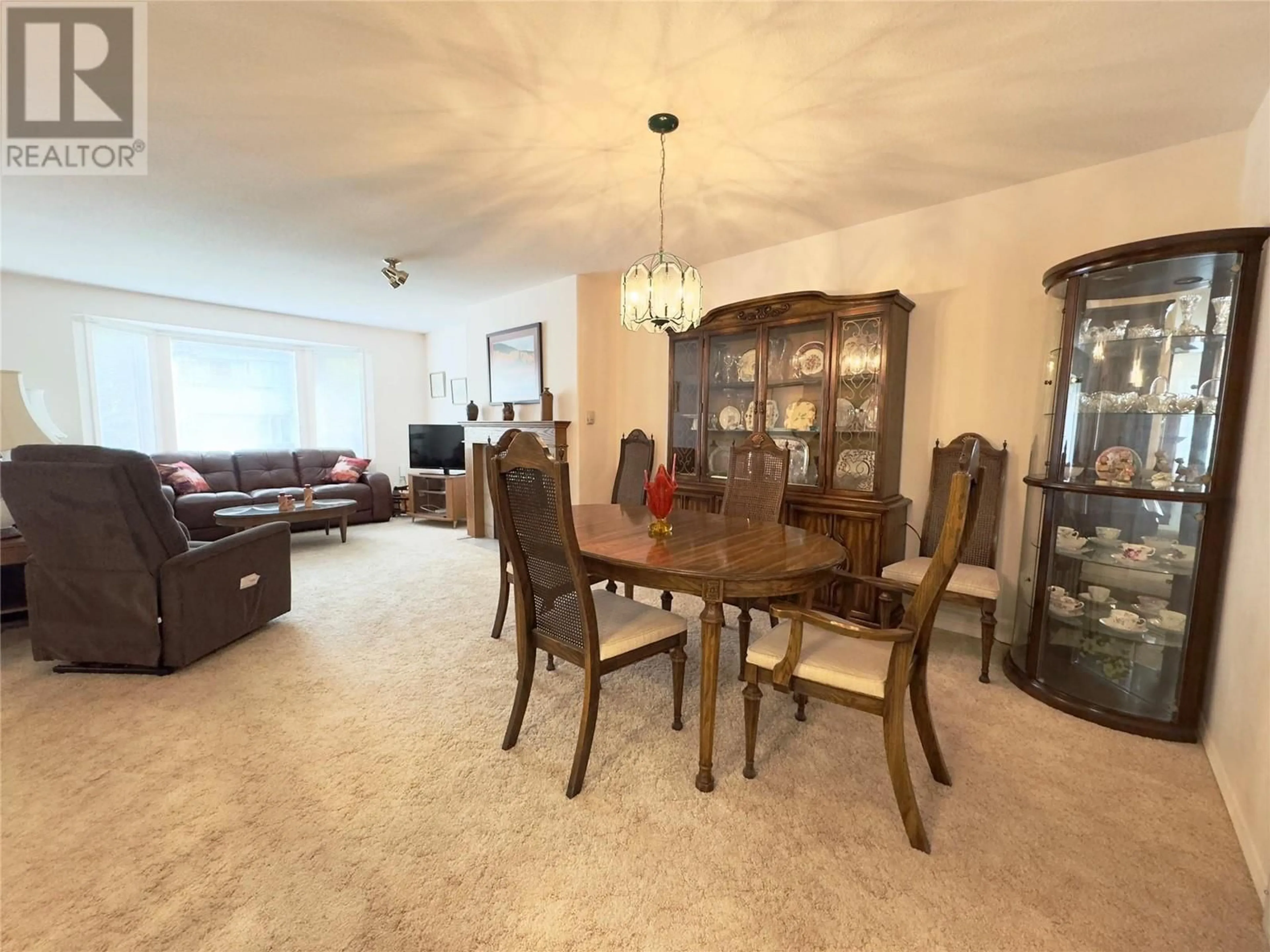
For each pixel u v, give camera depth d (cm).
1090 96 193
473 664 254
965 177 259
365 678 238
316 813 154
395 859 138
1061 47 167
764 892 129
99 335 493
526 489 169
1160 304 213
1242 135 214
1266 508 158
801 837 147
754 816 155
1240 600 172
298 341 625
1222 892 131
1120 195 241
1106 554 228
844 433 312
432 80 187
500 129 218
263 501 527
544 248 374
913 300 304
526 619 184
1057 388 228
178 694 222
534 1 150
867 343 300
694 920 122
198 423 572
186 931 117
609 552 187
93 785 164
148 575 230
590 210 303
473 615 320
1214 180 221
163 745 185
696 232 337
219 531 500
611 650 172
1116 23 156
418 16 156
